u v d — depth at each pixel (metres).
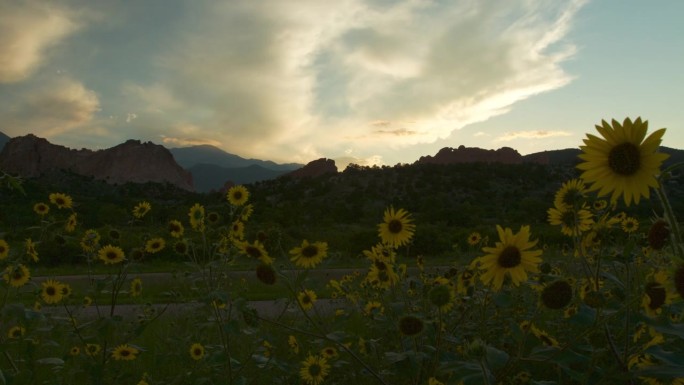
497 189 114.44
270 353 4.29
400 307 3.35
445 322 3.81
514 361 2.30
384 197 112.31
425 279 4.64
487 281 2.44
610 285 3.43
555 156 183.38
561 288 2.25
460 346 3.66
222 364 3.90
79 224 5.14
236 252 4.10
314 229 48.88
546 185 117.00
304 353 4.80
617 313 2.22
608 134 2.03
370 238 26.89
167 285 12.79
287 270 3.10
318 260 3.51
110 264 4.62
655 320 2.04
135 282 6.12
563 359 2.29
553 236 14.70
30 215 31.91
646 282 2.24
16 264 3.93
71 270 18.91
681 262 1.84
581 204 3.03
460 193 112.31
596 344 2.36
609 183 2.01
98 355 4.34
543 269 3.77
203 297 3.39
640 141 1.98
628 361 2.32
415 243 25.53
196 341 4.73
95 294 4.17
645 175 1.96
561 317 4.12
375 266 4.20
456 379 2.09
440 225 52.94
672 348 2.36
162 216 32.47
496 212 83.25
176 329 5.84
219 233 4.31
